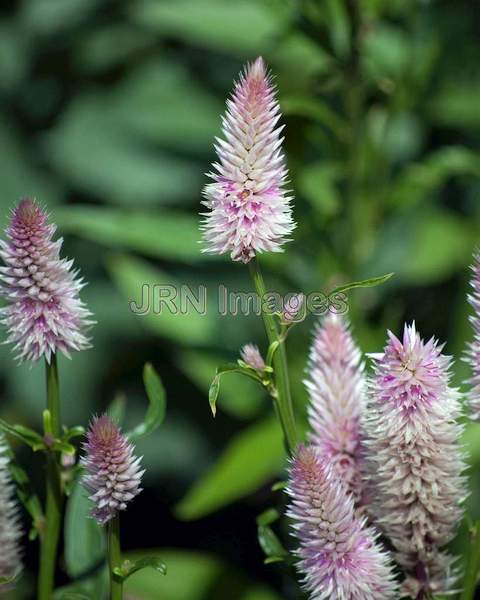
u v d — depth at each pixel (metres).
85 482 0.96
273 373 1.00
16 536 1.01
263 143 0.96
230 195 0.96
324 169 1.40
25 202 0.97
